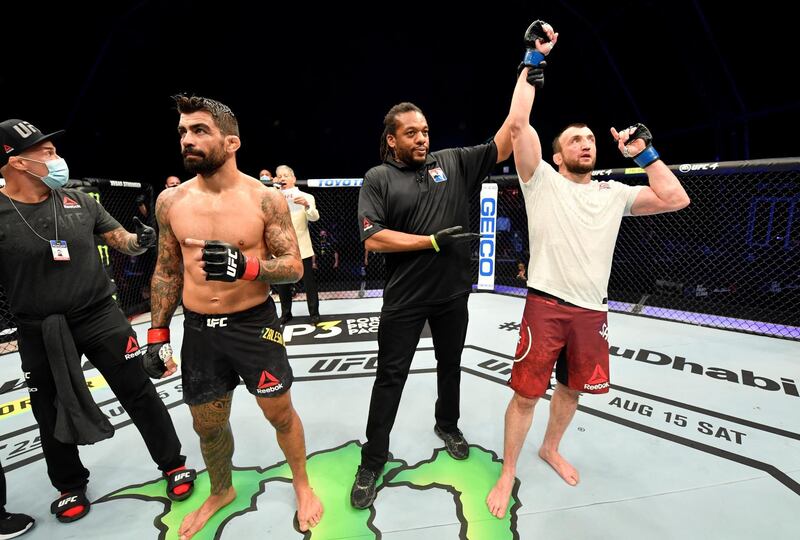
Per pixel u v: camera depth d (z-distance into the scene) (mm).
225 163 1199
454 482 1709
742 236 4988
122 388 1596
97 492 1716
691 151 8508
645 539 1396
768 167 3227
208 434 1414
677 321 3799
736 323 3725
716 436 2002
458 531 1448
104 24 7254
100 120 7938
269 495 1653
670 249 5328
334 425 2170
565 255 1457
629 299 4648
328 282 6168
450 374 1795
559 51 10203
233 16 9391
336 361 3014
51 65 6758
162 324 1344
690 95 8156
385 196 1535
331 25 10359
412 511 1551
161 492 1713
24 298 1451
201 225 1221
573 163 1493
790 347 3129
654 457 1848
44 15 6414
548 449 1785
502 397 2434
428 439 2016
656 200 1430
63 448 1569
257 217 1249
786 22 6020
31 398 1543
